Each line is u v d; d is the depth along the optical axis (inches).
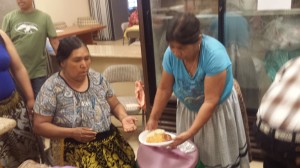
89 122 64.4
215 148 65.1
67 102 62.9
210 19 98.3
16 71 73.1
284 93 37.8
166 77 64.9
